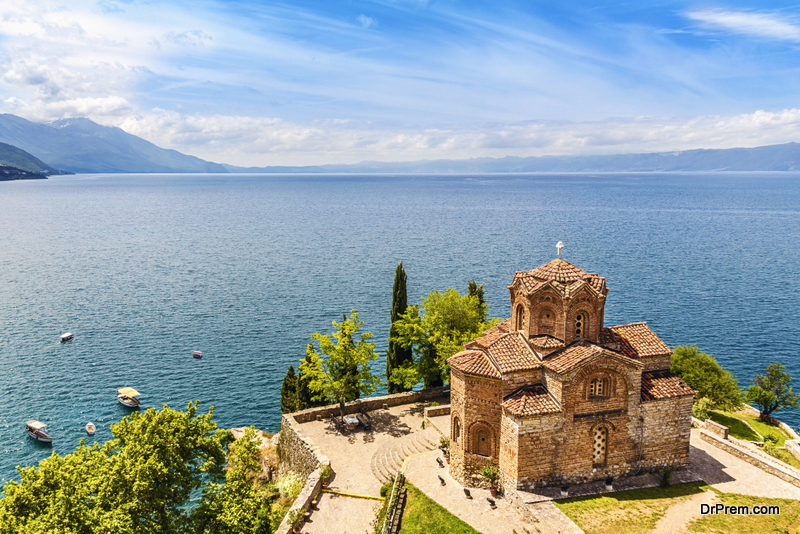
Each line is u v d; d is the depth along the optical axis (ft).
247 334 295.07
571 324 127.34
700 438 153.79
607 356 121.19
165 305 346.95
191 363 260.01
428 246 549.95
